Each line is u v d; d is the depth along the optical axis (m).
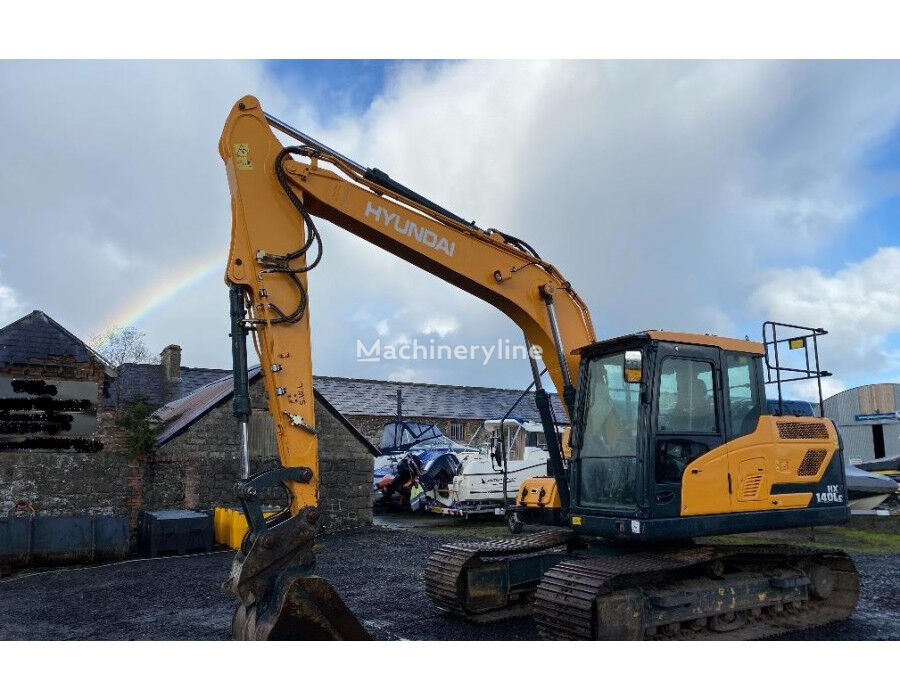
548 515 13.57
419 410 29.38
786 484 6.40
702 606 5.98
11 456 11.82
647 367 5.73
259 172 5.62
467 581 6.81
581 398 6.34
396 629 6.49
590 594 5.25
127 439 12.84
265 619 4.47
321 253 5.59
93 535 10.87
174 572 9.97
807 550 6.90
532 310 6.77
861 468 17.94
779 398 6.67
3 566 10.07
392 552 11.67
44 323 13.15
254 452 14.30
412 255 6.34
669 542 6.32
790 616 6.75
